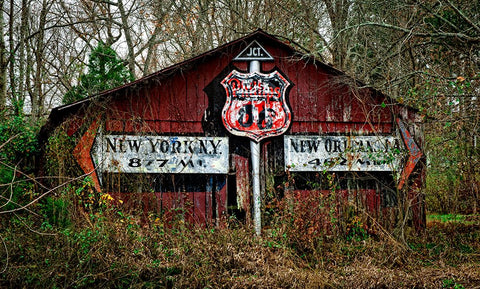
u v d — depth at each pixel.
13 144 10.90
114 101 10.88
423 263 9.26
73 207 9.70
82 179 10.38
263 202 11.07
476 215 11.23
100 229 8.75
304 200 10.96
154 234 9.34
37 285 7.43
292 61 11.56
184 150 11.05
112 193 10.65
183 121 11.11
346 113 11.60
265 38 11.46
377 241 10.50
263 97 11.39
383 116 11.68
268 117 11.36
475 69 11.51
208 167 11.09
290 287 8.05
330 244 10.09
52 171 10.51
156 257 8.70
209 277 8.20
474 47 11.69
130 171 10.79
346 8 17.67
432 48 14.19
